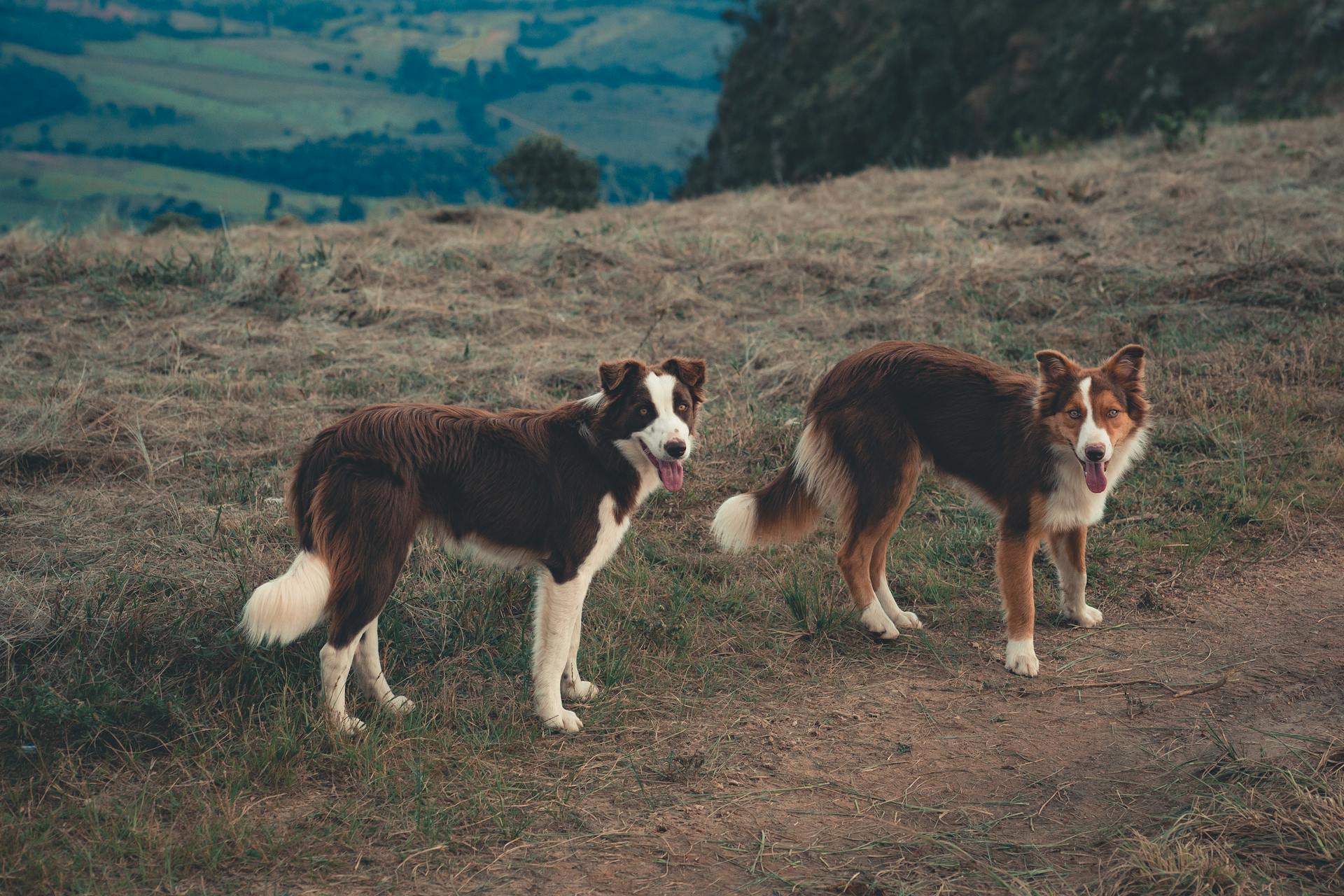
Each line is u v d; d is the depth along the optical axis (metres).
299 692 4.58
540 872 3.49
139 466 6.56
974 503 5.37
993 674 4.91
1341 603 5.23
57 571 5.29
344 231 13.81
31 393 7.42
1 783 3.91
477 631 5.20
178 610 4.93
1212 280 9.37
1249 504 6.22
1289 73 24.67
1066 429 4.68
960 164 18.11
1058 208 12.46
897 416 5.23
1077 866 3.48
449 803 3.88
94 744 4.20
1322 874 3.29
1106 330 8.70
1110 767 4.06
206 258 11.05
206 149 166.62
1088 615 5.33
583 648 5.12
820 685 4.85
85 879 3.37
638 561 5.87
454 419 4.49
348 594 4.17
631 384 4.45
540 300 10.05
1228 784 3.83
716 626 5.34
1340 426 7.05
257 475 6.56
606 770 4.15
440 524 4.46
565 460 4.47
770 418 7.52
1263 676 4.63
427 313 9.51
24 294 9.76
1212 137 16.81
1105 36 30.38
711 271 10.86
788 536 5.45
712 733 4.43
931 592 5.69
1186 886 3.28
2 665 4.53
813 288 10.34
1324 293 8.89
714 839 3.68
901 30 38.75
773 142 42.97
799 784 4.04
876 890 3.39
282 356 8.48
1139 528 6.18
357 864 3.53
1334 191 11.88
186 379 7.86
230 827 3.62
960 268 10.12
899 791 3.97
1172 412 7.43
